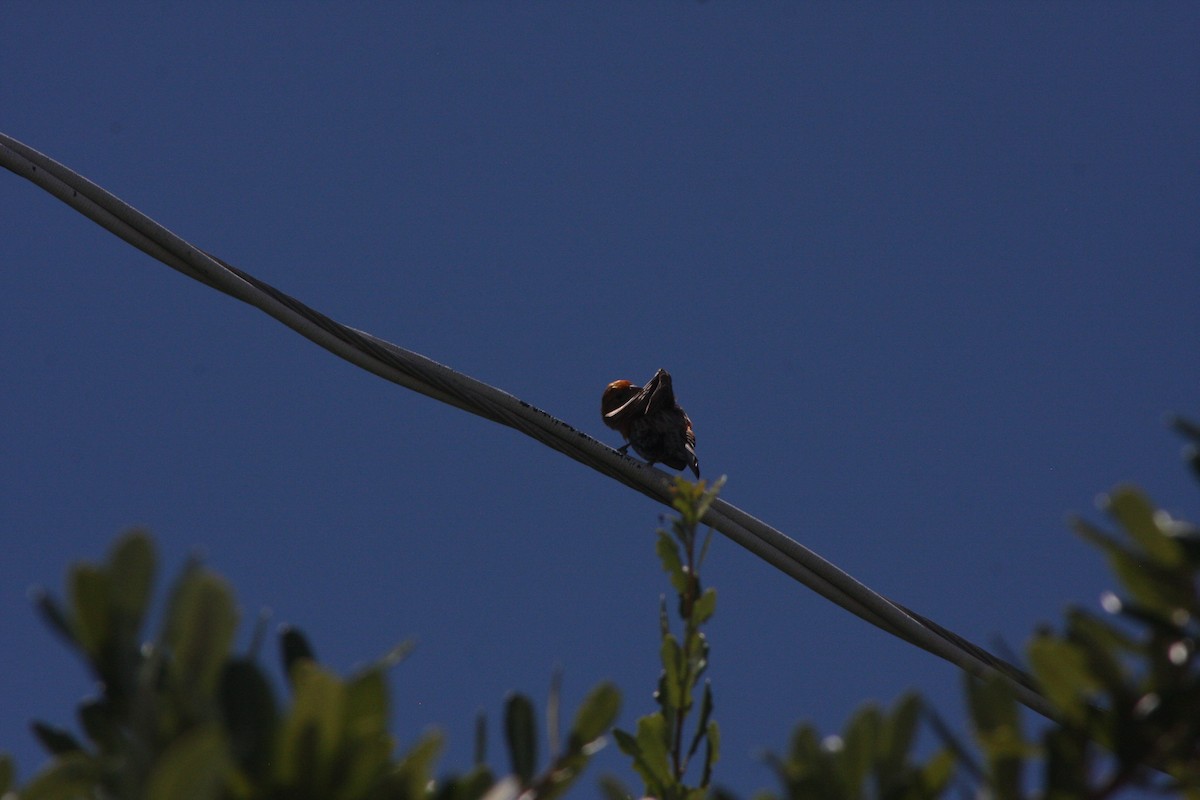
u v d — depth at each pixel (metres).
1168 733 1.54
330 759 1.38
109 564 1.35
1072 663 1.58
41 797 1.38
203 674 1.35
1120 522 1.53
